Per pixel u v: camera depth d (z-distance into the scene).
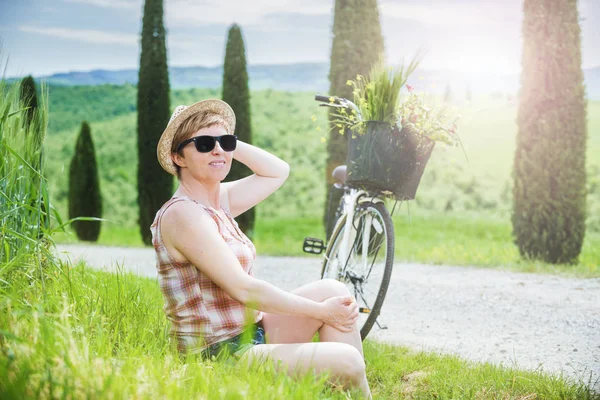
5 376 2.15
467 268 9.71
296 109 32.78
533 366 4.56
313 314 2.89
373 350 4.43
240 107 14.02
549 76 9.88
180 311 2.94
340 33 11.99
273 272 9.59
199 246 2.81
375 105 4.48
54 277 3.62
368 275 4.79
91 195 16.39
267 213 24.92
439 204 21.98
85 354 2.43
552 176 9.96
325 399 2.45
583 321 6.03
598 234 17.08
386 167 4.46
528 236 10.14
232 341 2.90
